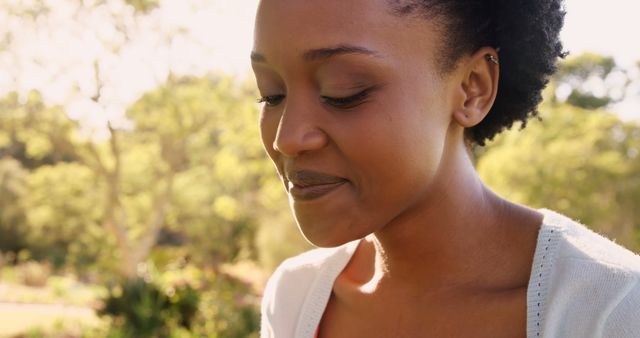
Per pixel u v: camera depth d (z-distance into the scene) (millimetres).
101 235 21453
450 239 1073
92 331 10945
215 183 20109
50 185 20453
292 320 1357
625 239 9125
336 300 1284
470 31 985
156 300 10867
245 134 14594
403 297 1133
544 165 9070
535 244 1052
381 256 1179
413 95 936
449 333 1057
